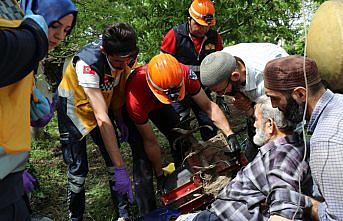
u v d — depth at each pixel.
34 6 2.04
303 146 2.55
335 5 2.32
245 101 3.28
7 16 1.67
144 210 3.57
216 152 3.40
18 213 1.81
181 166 3.46
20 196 1.80
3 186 1.71
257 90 3.17
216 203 2.80
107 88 3.34
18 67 1.55
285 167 2.48
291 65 2.26
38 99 2.28
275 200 2.41
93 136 3.67
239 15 5.33
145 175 3.56
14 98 1.69
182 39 4.14
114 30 3.10
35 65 1.64
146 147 3.54
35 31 1.61
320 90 2.24
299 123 2.52
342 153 2.06
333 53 2.24
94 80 3.27
